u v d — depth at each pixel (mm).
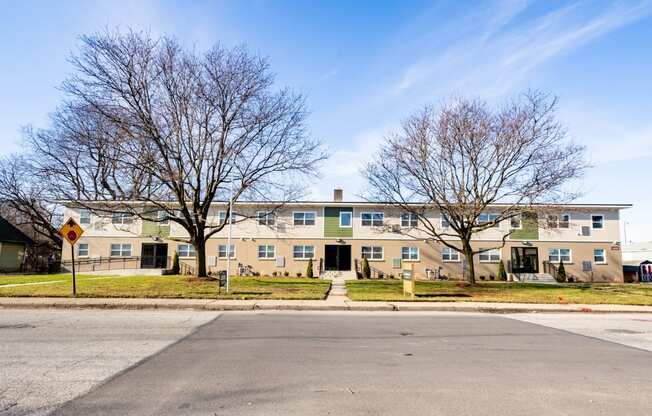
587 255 36688
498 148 24016
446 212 27156
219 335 9859
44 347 8312
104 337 9445
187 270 36281
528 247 36812
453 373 6750
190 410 4953
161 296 17312
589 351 8664
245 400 5320
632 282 37031
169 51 21469
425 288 23797
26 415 4754
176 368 6824
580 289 24578
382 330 10992
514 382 6277
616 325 12703
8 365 6906
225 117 22641
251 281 25766
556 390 5902
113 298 16812
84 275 30766
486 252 36625
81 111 20844
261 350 8266
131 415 4777
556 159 23516
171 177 21234
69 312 13961
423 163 25250
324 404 5199
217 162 23547
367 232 37031
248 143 23359
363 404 5219
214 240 36719
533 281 34938
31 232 52531
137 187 22359
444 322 12773
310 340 9406
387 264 36531
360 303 16922
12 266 40906
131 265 36469
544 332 11125
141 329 10578
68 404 5121
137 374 6445
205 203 23859
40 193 38531
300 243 36938
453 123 24562
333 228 37094
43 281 23469
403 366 7164
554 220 30891
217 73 22281
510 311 16328
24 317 12547
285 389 5789
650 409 5168
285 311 15219
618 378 6574
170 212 23234
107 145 20812
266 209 36156
